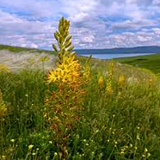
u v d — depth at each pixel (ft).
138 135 3.57
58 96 2.94
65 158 3.06
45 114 3.65
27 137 3.37
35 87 4.95
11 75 5.79
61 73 2.84
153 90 6.08
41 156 3.08
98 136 3.55
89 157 3.18
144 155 3.29
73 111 3.00
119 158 3.29
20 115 3.88
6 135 3.39
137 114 4.46
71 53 2.85
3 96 4.27
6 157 2.83
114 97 4.86
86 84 4.72
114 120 4.12
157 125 4.21
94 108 4.23
